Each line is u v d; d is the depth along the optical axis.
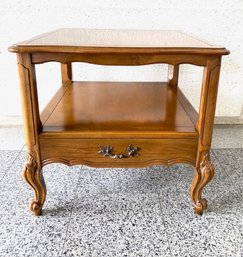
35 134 0.78
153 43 0.76
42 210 0.90
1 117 1.48
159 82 1.30
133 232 0.82
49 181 1.05
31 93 0.74
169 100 1.07
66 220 0.86
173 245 0.78
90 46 0.70
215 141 1.37
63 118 0.89
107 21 1.27
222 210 0.91
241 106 1.44
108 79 1.37
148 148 0.81
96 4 1.24
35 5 1.23
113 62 0.72
